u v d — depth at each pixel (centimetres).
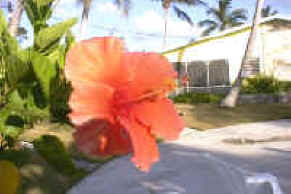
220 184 562
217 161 717
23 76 65
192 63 2298
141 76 54
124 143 50
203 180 591
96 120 49
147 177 618
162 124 54
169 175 631
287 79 2111
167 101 56
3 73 72
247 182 548
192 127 1218
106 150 49
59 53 77
